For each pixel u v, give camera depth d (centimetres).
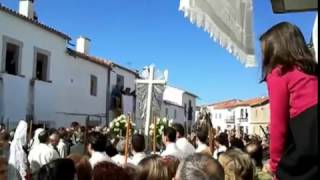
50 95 2725
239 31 368
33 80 2567
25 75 2517
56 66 2808
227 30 334
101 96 3344
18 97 2441
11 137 1343
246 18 388
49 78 2727
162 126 1018
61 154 1184
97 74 3300
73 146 1170
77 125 1670
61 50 2866
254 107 6562
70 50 2955
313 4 359
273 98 235
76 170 437
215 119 9069
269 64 247
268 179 490
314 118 218
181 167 255
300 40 245
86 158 492
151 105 1202
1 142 1103
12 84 2392
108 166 374
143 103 1212
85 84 3136
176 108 5391
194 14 277
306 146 216
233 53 354
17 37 2462
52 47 2770
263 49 252
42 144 951
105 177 364
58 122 2805
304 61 236
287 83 233
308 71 234
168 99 5662
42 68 2709
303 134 219
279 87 234
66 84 2914
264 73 251
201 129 755
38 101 2608
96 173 370
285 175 223
